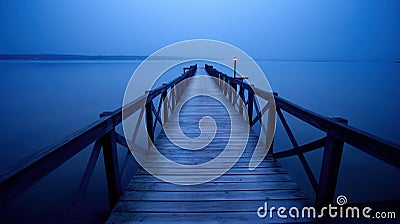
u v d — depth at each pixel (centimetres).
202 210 205
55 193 621
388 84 3138
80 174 721
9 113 1520
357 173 735
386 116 1414
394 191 630
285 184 253
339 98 1988
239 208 208
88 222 166
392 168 765
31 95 2238
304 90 2397
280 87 2591
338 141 171
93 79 3862
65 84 3164
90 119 1383
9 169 89
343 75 4744
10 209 555
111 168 205
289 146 901
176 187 245
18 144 968
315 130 1116
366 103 1795
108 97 2120
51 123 1295
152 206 210
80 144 140
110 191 212
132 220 190
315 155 831
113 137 203
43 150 109
